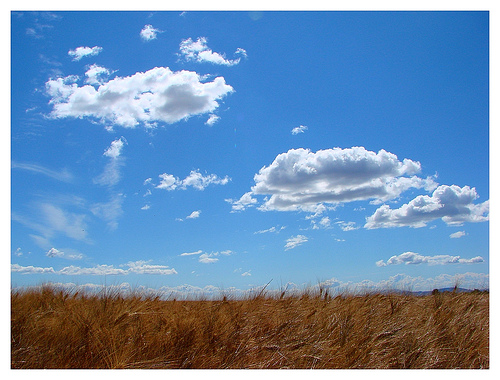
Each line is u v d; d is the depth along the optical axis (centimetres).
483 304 768
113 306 613
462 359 559
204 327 571
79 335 512
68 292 746
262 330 609
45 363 467
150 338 545
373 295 848
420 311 739
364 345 561
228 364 515
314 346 556
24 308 591
